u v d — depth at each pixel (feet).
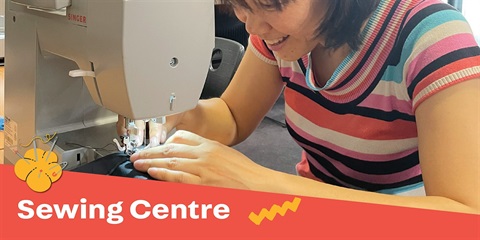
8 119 3.45
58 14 2.62
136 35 2.23
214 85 4.82
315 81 2.80
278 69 3.21
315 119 2.91
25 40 3.02
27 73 3.06
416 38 2.29
